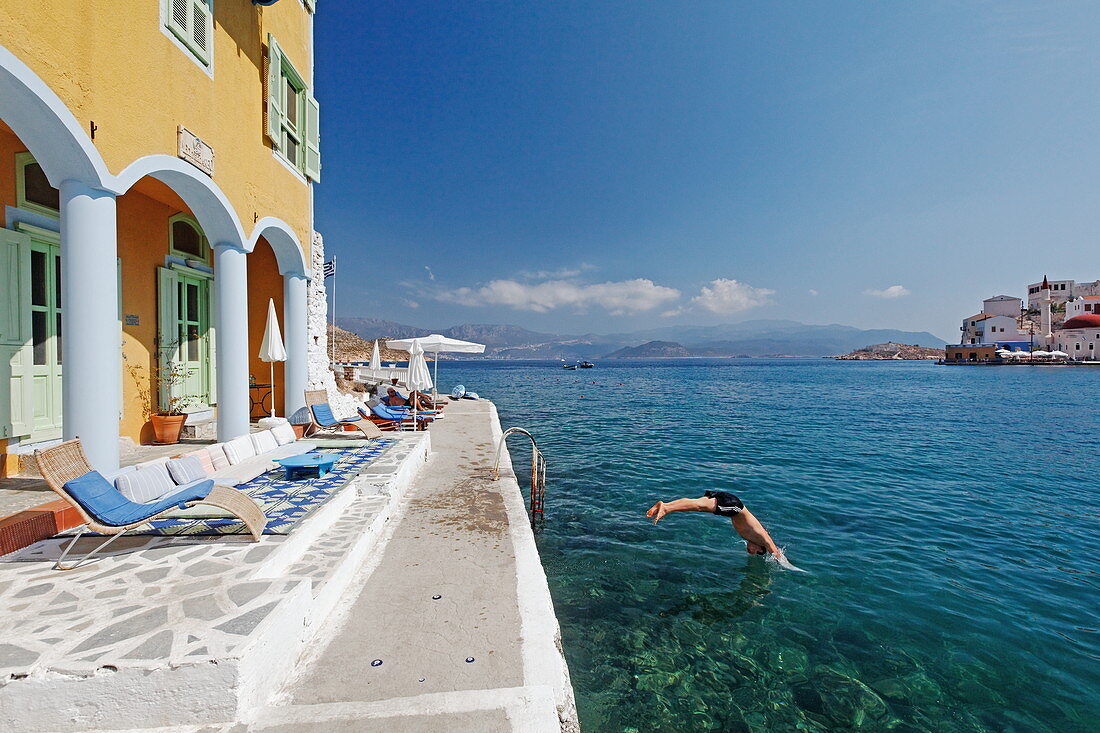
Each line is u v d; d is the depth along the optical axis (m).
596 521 7.82
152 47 5.54
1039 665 4.33
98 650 2.60
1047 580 5.99
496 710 2.72
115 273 5.00
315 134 10.42
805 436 16.81
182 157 6.05
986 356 105.56
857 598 5.47
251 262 10.72
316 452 7.15
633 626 4.86
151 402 8.05
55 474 3.75
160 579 3.45
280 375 10.89
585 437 16.20
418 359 12.91
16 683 2.42
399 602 4.02
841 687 4.02
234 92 7.33
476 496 6.96
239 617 2.95
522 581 4.41
